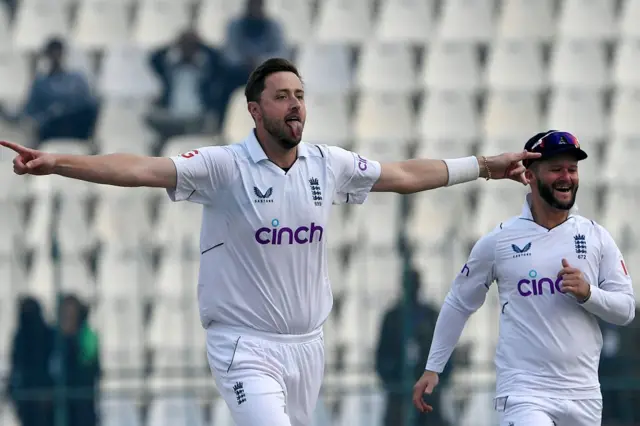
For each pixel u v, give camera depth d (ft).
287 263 56.80
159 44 147.43
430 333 104.99
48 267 117.60
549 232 61.57
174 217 126.31
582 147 135.74
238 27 142.51
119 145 136.36
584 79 143.33
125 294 118.11
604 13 150.41
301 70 144.05
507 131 138.41
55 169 51.70
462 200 126.72
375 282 111.55
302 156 57.31
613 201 127.75
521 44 146.20
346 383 106.22
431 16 150.20
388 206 125.29
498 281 62.85
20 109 139.44
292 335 57.62
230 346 57.06
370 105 140.05
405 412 104.63
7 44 146.72
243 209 56.18
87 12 150.10
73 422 105.29
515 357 61.46
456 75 143.64
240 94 139.74
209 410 107.34
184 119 137.80
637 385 106.73
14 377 106.22
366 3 150.71
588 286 58.85
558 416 60.70
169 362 113.29
